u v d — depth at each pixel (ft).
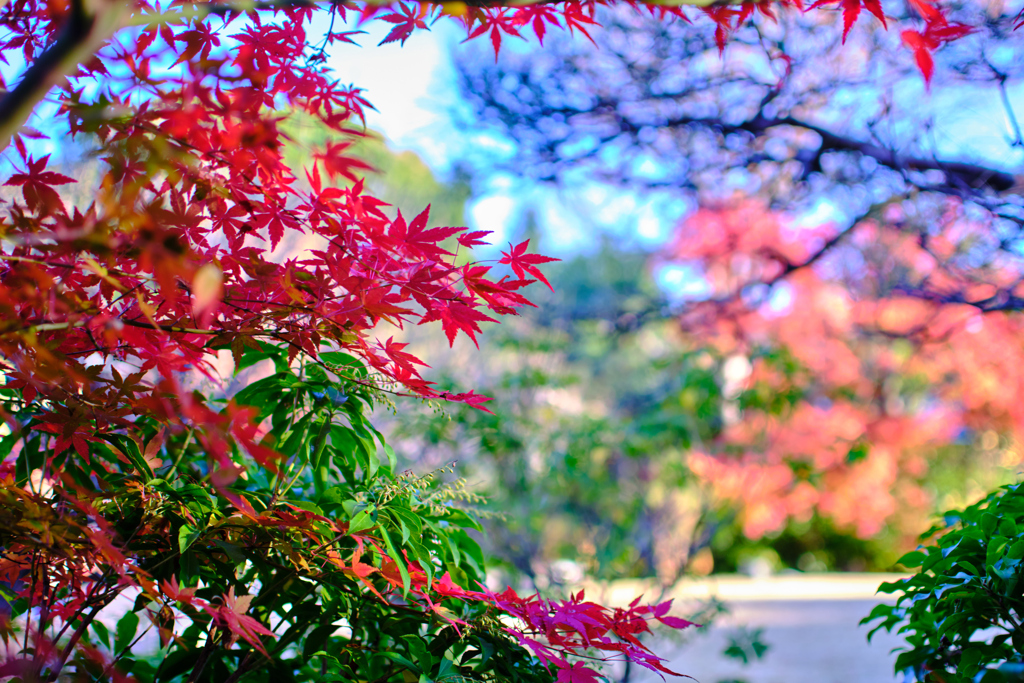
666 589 14.37
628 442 15.08
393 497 5.43
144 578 4.11
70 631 6.35
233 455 5.40
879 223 12.84
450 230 4.48
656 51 12.09
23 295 3.85
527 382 14.47
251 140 3.69
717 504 16.43
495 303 4.80
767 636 20.11
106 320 3.84
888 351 19.77
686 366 16.99
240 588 5.25
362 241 4.50
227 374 8.77
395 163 14.52
